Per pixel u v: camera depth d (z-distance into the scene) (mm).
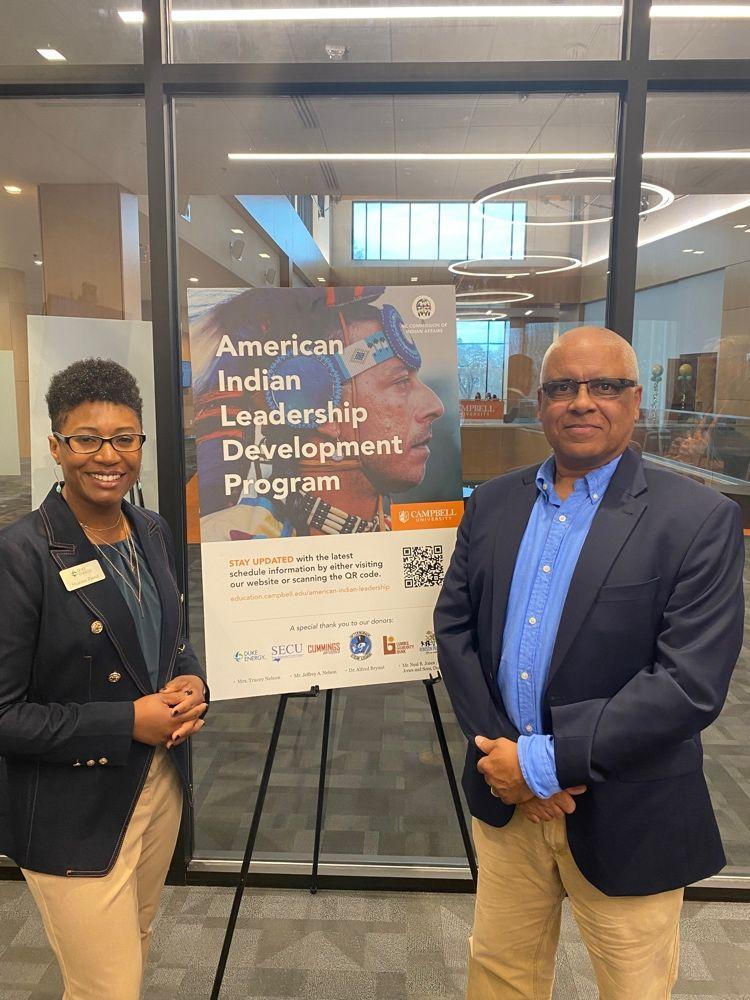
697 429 2141
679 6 1805
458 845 2162
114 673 1132
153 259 1896
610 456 1207
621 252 1902
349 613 1646
